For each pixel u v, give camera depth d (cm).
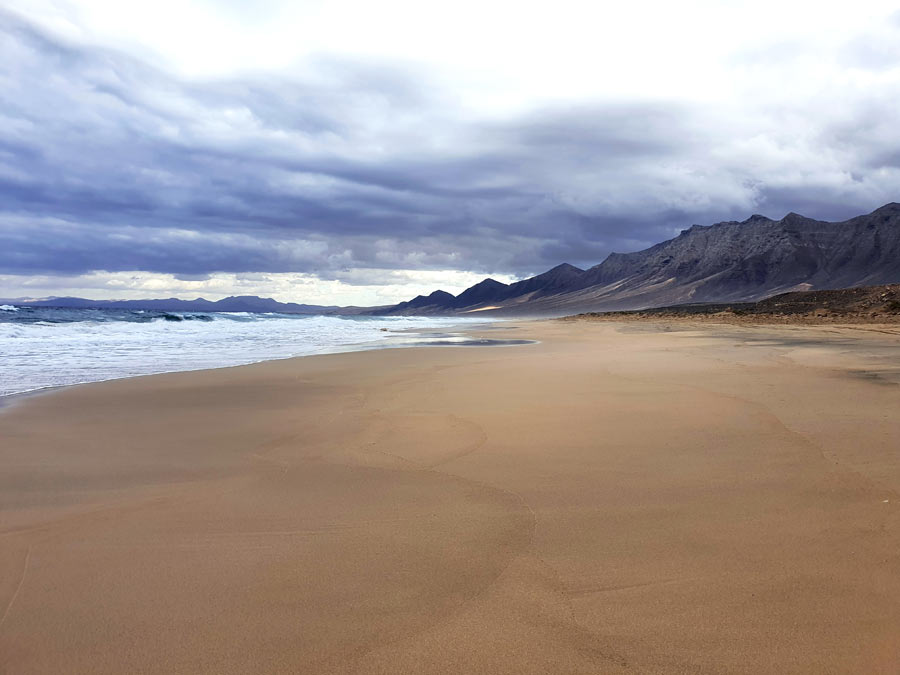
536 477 460
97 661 230
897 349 1515
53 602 277
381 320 7512
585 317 7769
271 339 2486
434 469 491
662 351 1596
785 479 436
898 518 355
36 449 570
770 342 1872
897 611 253
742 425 612
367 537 350
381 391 925
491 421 670
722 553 315
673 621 251
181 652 236
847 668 216
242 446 580
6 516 391
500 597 275
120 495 435
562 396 831
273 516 388
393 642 241
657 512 379
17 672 224
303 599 277
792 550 316
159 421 703
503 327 4419
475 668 222
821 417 638
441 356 1553
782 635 238
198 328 3391
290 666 226
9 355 1588
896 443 522
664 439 565
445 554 324
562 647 234
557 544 333
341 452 552
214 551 333
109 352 1705
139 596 282
